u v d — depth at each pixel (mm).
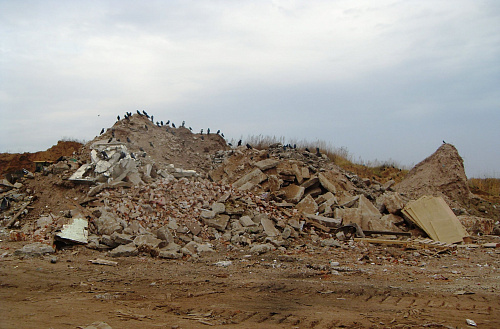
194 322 6855
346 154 34594
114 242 13156
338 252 14469
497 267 12867
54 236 13016
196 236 14625
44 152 33500
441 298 8703
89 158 19219
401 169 34938
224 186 18469
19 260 11375
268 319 7145
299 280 10172
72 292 8688
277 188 19922
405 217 19562
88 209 14906
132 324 6633
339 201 20078
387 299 8594
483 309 7910
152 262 11945
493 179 35344
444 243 16500
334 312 7613
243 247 14422
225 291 8945
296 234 16031
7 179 17609
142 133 24500
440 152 27484
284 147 25906
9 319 6742
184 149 24938
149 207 15188
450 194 25953
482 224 20906
